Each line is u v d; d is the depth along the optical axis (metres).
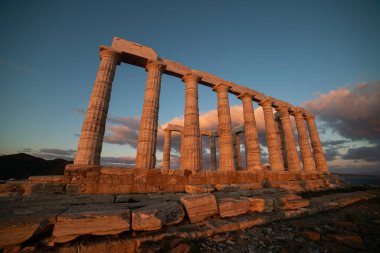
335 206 8.30
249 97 19.05
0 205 5.30
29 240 3.52
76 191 7.97
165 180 10.02
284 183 14.30
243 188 10.89
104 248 3.58
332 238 4.70
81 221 3.87
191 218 5.17
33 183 7.45
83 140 10.29
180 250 3.74
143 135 12.02
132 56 13.46
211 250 3.97
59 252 3.39
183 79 16.14
